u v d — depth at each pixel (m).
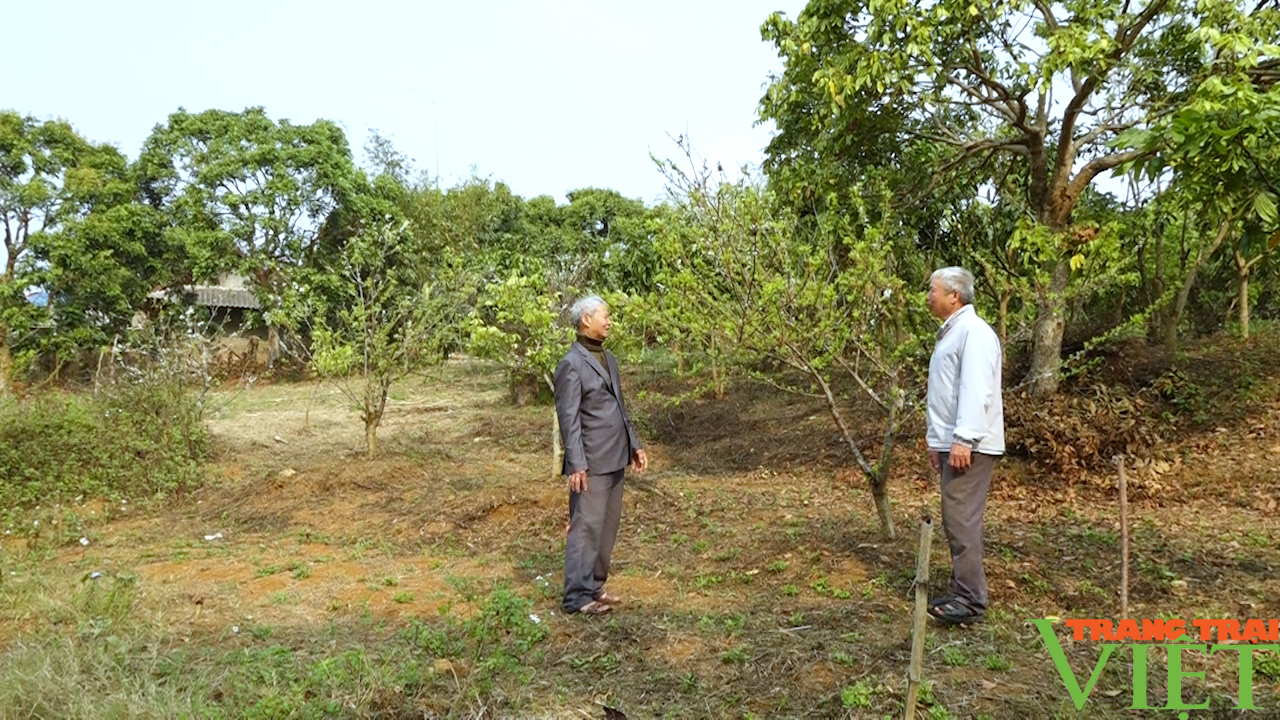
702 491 7.39
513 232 24.28
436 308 9.52
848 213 7.84
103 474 7.88
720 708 3.35
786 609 4.39
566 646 4.02
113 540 6.35
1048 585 4.51
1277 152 4.01
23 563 5.55
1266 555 5.03
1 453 7.84
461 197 23.20
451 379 18.12
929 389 4.16
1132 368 9.30
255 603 4.80
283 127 22.30
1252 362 9.25
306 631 4.33
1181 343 10.72
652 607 4.54
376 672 3.49
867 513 6.30
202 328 12.62
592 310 4.53
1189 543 5.30
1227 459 7.16
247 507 7.18
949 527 4.03
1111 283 8.25
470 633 4.04
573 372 4.43
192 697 3.34
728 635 4.06
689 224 5.45
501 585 5.02
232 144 22.00
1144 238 9.73
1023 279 7.28
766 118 8.81
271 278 21.62
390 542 6.14
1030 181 9.55
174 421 9.14
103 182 20.34
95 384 10.42
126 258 20.12
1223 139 3.73
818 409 10.56
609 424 4.50
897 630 4.00
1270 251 4.60
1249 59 6.30
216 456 9.51
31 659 3.44
